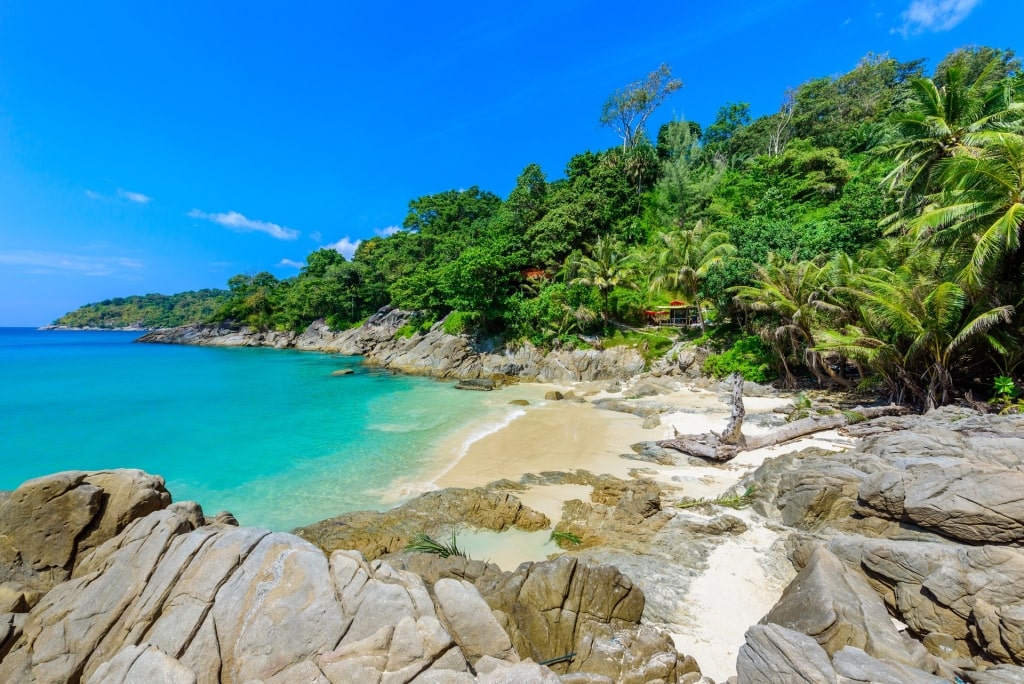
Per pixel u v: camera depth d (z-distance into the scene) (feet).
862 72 229.04
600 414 90.68
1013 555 25.27
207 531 25.67
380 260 275.59
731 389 104.63
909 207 96.27
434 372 151.74
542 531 41.42
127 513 28.19
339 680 18.11
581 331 149.69
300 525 43.62
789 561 34.88
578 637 26.27
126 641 21.91
